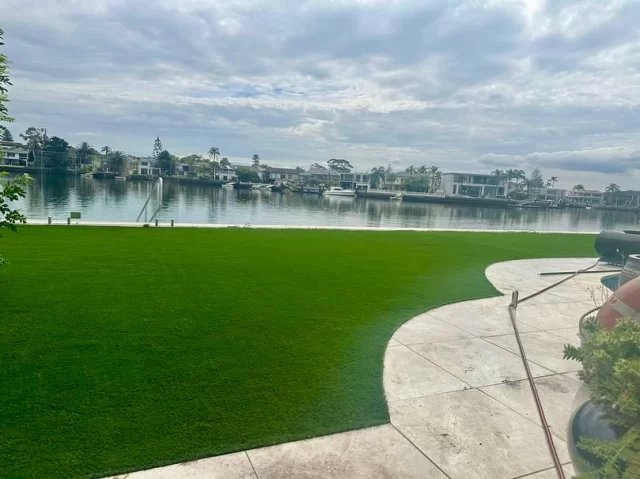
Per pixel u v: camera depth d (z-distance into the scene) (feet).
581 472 6.52
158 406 10.99
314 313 19.19
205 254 32.81
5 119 19.12
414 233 58.49
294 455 9.45
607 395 6.14
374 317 19.13
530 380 13.37
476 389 12.91
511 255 41.24
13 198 19.30
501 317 20.35
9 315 16.97
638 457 5.27
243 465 9.02
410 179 410.93
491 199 329.52
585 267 36.01
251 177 406.41
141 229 47.52
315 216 126.41
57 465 8.64
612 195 442.91
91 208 109.19
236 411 10.98
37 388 11.55
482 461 9.53
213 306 19.43
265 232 50.47
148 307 18.80
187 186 357.41
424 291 24.45
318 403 11.59
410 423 10.94
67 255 29.60
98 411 10.61
